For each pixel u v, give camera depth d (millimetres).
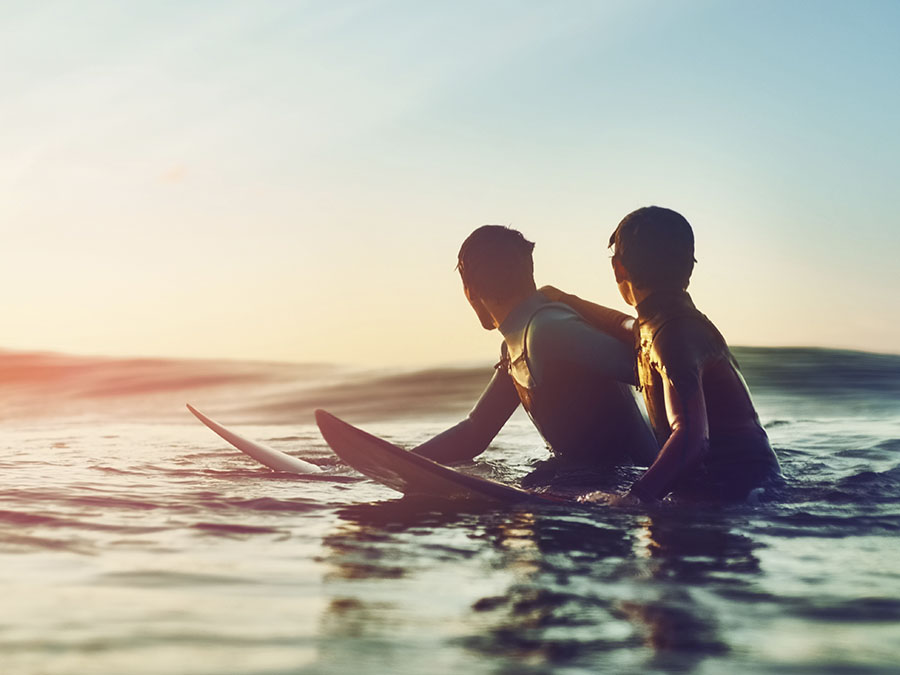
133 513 2250
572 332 3029
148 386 9461
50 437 5051
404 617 1318
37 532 1979
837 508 2336
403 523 2139
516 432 4836
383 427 5578
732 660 1138
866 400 5922
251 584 1515
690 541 1923
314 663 1110
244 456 3768
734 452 2615
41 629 1239
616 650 1176
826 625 1296
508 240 3172
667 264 2697
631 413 3158
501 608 1369
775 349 8789
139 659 1115
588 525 2117
